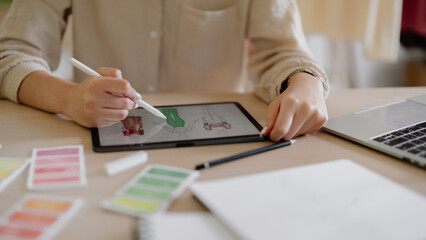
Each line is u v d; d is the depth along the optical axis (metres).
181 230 0.32
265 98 0.73
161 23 0.90
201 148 0.51
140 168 0.45
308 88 0.62
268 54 0.84
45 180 0.41
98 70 0.61
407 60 2.08
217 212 0.34
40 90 0.64
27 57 0.71
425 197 0.39
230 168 0.45
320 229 0.32
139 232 0.31
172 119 0.61
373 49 1.51
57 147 0.50
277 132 0.52
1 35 0.75
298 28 0.86
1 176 0.42
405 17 1.73
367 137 0.54
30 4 0.76
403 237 0.31
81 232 0.33
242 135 0.55
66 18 0.89
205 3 0.91
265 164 0.47
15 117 0.61
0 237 0.31
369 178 0.41
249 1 0.91
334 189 0.38
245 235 0.31
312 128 0.57
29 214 0.35
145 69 0.93
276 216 0.33
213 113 0.64
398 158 0.49
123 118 0.56
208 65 0.96
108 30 0.89
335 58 1.91
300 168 0.43
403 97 0.76
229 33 0.94
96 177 0.42
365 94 0.79
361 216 0.34
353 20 1.55
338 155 0.50
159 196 0.38
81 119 0.57
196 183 0.39
